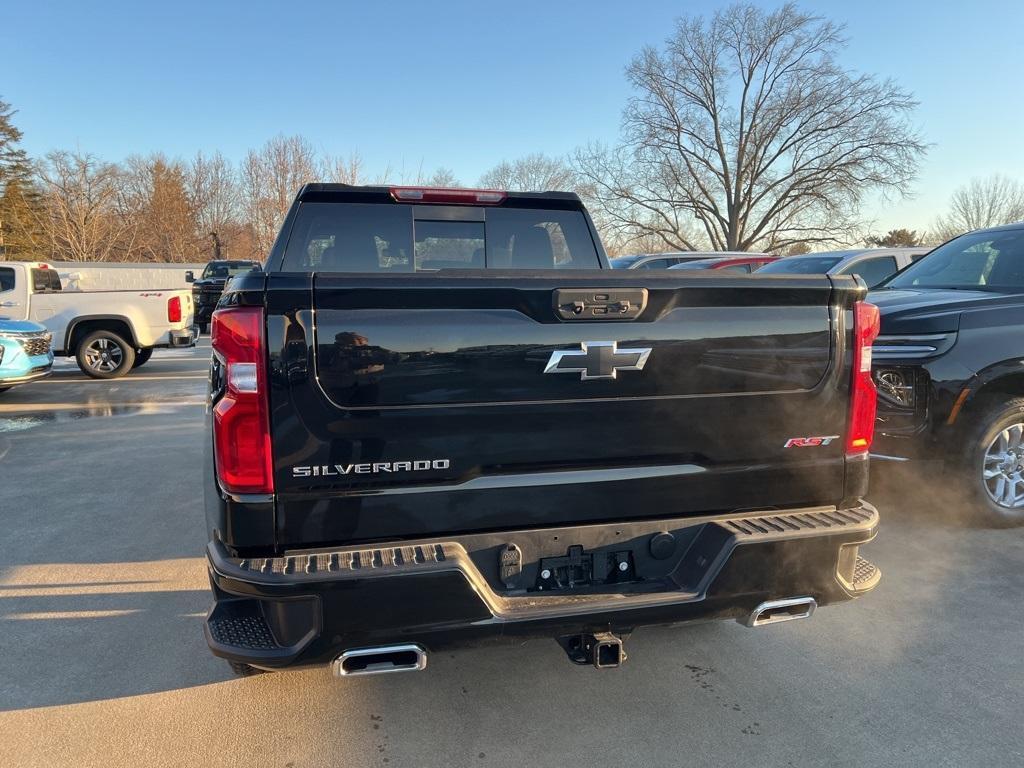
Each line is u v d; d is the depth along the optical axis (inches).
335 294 83.1
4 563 166.9
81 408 374.3
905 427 175.3
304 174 1980.8
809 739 100.7
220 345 82.6
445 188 149.3
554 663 122.4
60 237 2263.8
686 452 97.1
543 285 88.7
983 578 153.8
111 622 137.7
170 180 2356.1
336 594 82.6
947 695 111.1
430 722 105.6
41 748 100.1
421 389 86.4
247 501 83.8
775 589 97.7
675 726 104.1
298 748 100.0
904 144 1438.2
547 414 90.8
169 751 99.5
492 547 91.9
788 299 98.1
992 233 223.0
